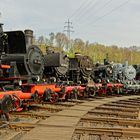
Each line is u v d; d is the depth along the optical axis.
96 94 30.17
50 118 12.81
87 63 29.06
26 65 15.81
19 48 15.89
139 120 12.75
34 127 10.72
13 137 9.34
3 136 9.43
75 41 150.88
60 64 22.03
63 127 10.75
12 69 14.39
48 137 9.15
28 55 16.09
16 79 14.43
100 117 13.43
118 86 32.66
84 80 28.56
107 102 21.88
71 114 14.11
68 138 9.07
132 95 33.47
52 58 22.08
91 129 10.38
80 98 25.78
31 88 15.75
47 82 19.41
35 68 16.84
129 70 34.34
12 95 12.40
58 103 19.44
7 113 11.77
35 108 16.73
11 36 15.78
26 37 17.30
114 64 34.66
